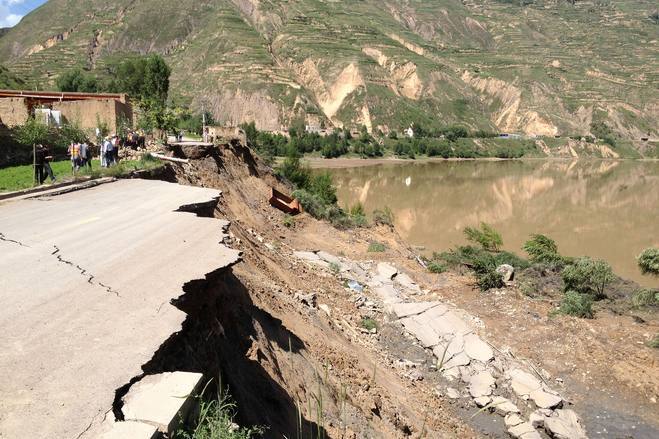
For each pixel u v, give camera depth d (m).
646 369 17.80
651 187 95.81
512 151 172.88
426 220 58.22
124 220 11.01
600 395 17.02
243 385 7.86
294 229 30.86
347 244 31.33
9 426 3.98
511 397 16.50
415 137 169.75
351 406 10.49
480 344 18.94
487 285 25.19
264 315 11.83
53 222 10.71
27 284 6.91
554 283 27.09
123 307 6.28
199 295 7.64
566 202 75.38
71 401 4.34
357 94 184.00
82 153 19.88
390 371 15.95
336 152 136.25
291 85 175.25
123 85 74.50
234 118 164.50
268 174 37.59
